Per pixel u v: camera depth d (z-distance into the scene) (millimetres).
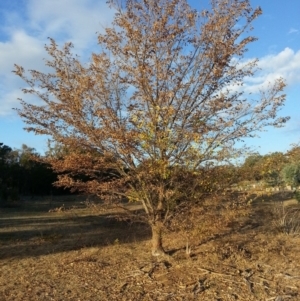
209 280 7074
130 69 7730
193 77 7828
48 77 7891
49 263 8758
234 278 7148
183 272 7527
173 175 7586
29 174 40219
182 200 7988
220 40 7691
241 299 6195
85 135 7844
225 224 7891
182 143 7570
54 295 6582
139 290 6703
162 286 6859
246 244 9844
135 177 7898
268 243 10000
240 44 7777
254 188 7992
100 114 7484
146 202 8383
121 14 7816
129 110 7621
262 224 12609
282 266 7973
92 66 7824
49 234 13016
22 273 7996
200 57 7840
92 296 6488
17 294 6680
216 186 7832
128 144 7309
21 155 45906
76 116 7766
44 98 7898
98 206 8273
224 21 7668
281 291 6531
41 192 41094
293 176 18469
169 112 7117
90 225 15086
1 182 32781
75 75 7840
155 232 8617
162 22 7652
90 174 8195
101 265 8312
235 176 7898
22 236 12734
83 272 7879
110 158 7836
